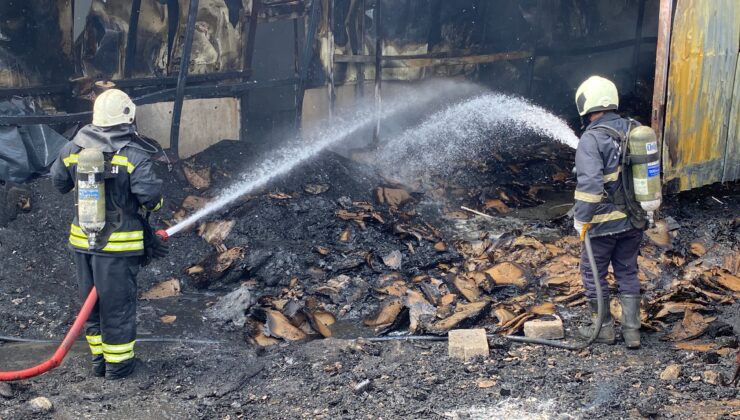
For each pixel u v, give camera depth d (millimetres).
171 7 8570
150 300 6074
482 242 7105
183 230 7129
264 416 4070
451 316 5438
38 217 6754
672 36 7156
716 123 7988
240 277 6500
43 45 7668
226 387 4438
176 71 8836
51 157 7340
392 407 4102
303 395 4309
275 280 6430
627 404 4016
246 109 9562
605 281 4898
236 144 8969
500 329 5238
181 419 4051
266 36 10531
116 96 4375
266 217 7273
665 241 6699
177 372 4688
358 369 4633
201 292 6320
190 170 8195
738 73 8117
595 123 4668
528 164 9984
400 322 5598
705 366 4477
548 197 8883
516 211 8336
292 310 5633
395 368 4641
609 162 4586
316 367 4688
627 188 4605
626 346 4875
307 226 7285
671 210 7500
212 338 5363
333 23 10336
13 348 5090
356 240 7078
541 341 5012
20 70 7484
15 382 4398
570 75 13703
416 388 4328
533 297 5898
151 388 4453
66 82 7910
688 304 5438
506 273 6250
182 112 8875
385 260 6680
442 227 7699
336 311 5910
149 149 4496
